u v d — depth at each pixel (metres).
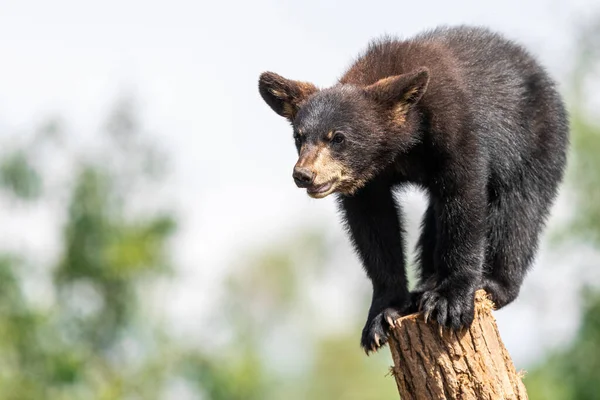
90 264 23.44
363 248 11.47
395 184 11.73
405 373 9.91
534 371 23.81
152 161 24.09
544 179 12.20
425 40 11.78
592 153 24.59
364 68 11.60
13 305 22.61
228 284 25.75
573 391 23.28
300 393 43.75
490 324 10.00
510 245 11.92
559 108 12.40
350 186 11.09
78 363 22.69
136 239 23.69
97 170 23.55
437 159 11.00
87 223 23.45
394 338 9.93
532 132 11.98
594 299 24.05
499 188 11.83
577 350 23.55
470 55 11.61
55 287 23.67
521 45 12.30
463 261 10.74
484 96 11.34
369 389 43.88
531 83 12.00
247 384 24.20
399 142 11.07
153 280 24.17
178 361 24.12
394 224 11.55
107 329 23.91
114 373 23.80
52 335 22.86
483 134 11.09
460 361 9.77
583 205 24.55
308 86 11.65
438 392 9.79
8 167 22.78
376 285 11.39
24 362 22.62
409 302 11.09
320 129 10.96
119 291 23.84
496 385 9.74
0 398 21.89
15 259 22.70
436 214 11.29
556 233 24.41
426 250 12.27
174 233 24.23
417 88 10.88
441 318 9.80
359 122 10.97
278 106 11.73
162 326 24.19
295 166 10.84
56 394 22.62
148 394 23.81
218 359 24.31
